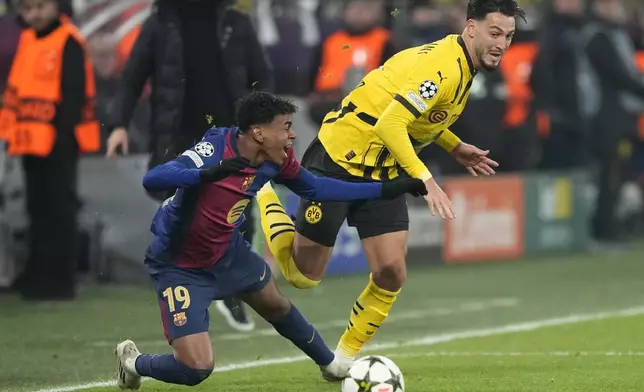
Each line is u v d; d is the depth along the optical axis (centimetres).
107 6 4453
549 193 5450
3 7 4691
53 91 3703
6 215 4006
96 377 2538
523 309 3756
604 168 5800
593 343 3045
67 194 3753
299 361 2748
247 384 2408
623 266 5019
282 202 4238
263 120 1998
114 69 4225
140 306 3631
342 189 2111
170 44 3203
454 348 2977
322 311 3644
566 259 5272
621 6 6253
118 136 3266
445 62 2292
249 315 3222
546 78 5175
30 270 3778
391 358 2795
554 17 5669
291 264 2506
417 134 2384
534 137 5228
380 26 4488
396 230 2406
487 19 2273
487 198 5150
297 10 5297
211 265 2098
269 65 3306
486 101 5041
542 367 2630
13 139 3712
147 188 2005
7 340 3025
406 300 3962
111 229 4147
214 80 3244
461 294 4119
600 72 5634
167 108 3212
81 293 3928
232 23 3234
